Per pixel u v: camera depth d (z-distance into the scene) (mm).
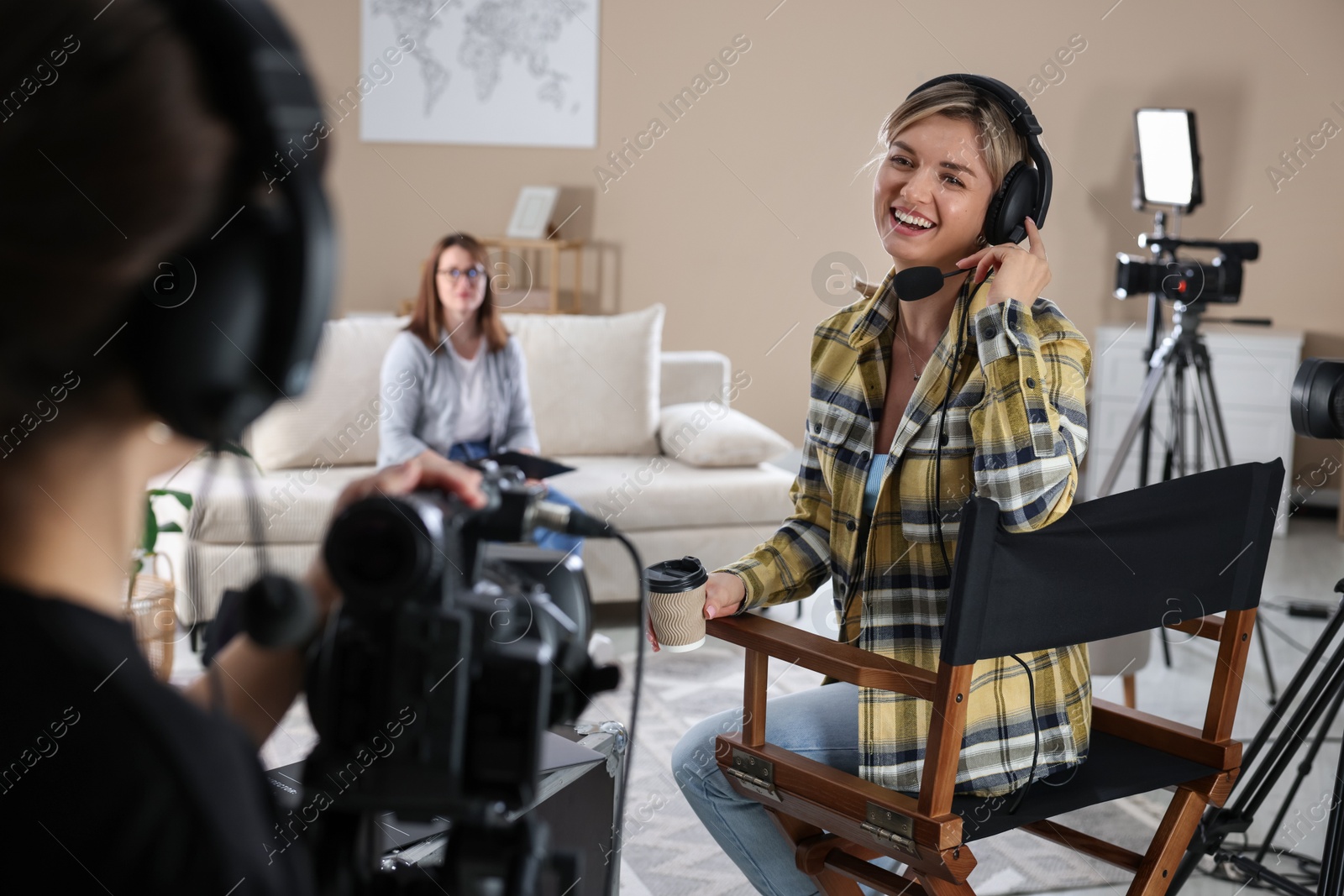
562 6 5316
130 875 296
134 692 302
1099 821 2244
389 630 385
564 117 5387
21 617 289
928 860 1216
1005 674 1358
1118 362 4684
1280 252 5027
